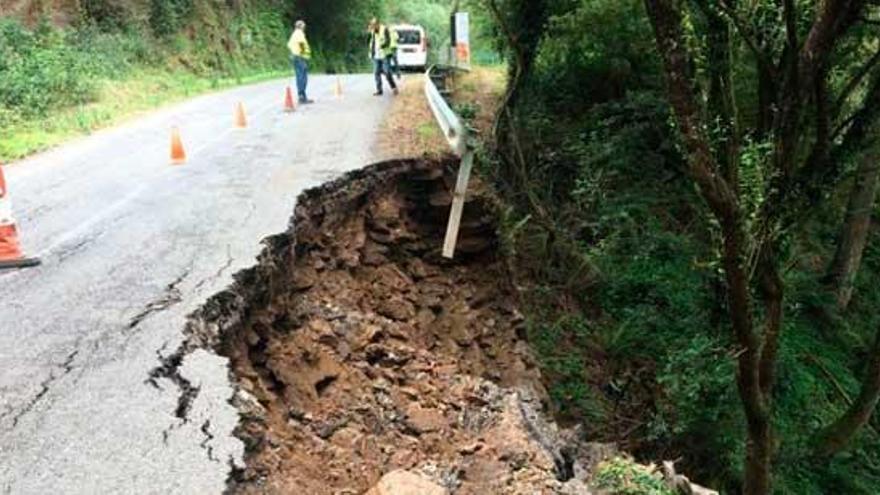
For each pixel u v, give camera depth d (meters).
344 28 43.59
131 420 4.74
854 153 7.89
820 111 7.37
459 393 7.30
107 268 7.10
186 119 16.56
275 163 11.26
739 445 9.23
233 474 4.33
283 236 7.98
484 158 12.10
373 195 10.59
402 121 14.96
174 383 5.20
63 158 12.46
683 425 9.41
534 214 12.72
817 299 13.88
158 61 25.67
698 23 7.27
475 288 10.80
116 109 17.95
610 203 12.95
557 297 11.71
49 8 22.06
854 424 10.28
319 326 7.75
